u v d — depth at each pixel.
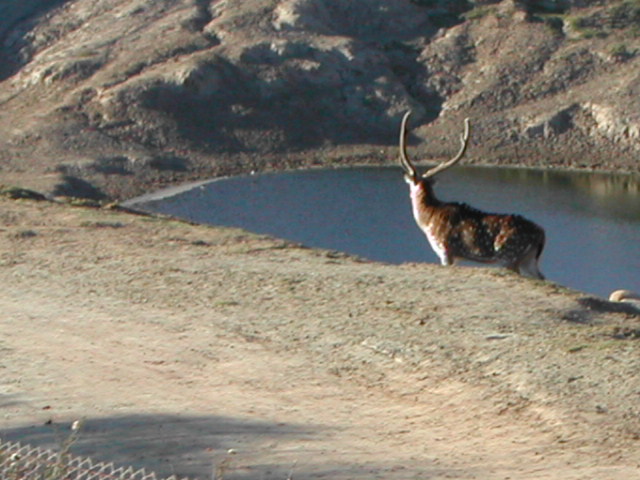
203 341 33.94
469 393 27.92
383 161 182.12
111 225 54.50
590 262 113.19
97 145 178.88
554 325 34.09
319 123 193.75
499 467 22.20
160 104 190.12
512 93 197.62
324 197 152.25
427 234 48.53
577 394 26.95
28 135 179.88
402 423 25.88
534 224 47.41
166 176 170.75
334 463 22.39
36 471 19.22
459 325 34.19
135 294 40.38
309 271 43.31
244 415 26.44
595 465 22.30
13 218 56.31
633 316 36.50
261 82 198.38
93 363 31.75
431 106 199.75
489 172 172.62
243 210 147.75
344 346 32.72
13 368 31.27
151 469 21.75
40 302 39.81
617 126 183.88
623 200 148.50
